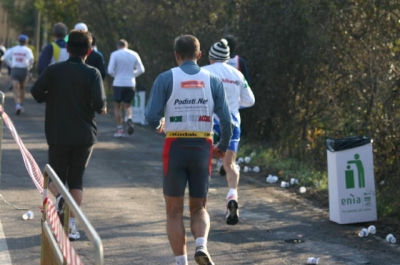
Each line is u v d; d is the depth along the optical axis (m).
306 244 12.28
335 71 19.27
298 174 18.06
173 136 9.73
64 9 49.00
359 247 12.12
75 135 11.56
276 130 21.92
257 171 19.11
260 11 21.19
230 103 13.07
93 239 5.19
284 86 21.14
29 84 50.19
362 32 17.91
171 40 28.58
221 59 13.16
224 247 11.98
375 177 15.30
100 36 36.66
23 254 11.02
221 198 15.81
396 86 15.12
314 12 18.94
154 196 15.69
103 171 18.45
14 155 19.86
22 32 71.38
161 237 12.34
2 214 13.39
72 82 11.55
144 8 29.45
